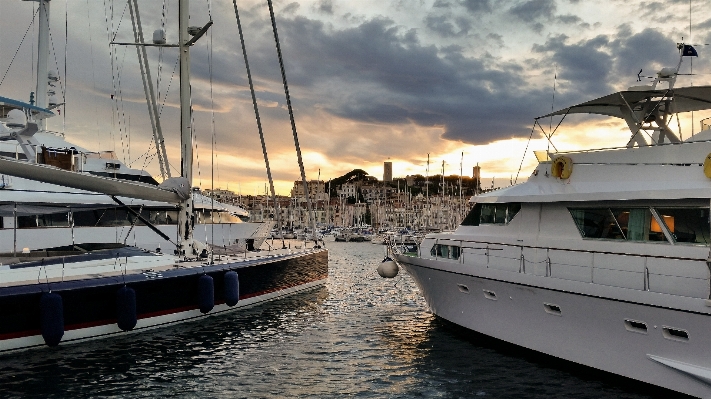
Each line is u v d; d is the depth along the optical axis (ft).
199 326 58.85
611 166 43.16
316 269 93.91
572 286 39.75
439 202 289.74
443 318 57.47
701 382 33.45
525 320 45.19
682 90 42.55
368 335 57.77
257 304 72.33
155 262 60.23
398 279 119.55
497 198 50.90
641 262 39.22
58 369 43.34
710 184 37.19
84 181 49.16
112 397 38.17
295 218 365.81
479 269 48.21
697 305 32.68
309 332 59.06
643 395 36.91
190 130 66.44
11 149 71.00
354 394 39.58
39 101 84.23
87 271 53.88
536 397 38.27
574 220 44.50
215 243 98.78
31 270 50.49
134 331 53.88
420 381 42.19
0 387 39.32
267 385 41.42
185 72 65.87
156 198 58.13
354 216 558.97
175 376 42.96
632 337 37.17
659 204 38.70
